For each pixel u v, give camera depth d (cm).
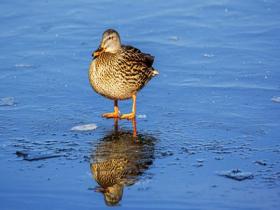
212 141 1156
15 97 1367
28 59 1576
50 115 1280
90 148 1127
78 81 1460
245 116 1265
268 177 1023
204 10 1897
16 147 1130
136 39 1700
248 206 938
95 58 1275
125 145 1139
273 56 1583
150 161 1077
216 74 1486
